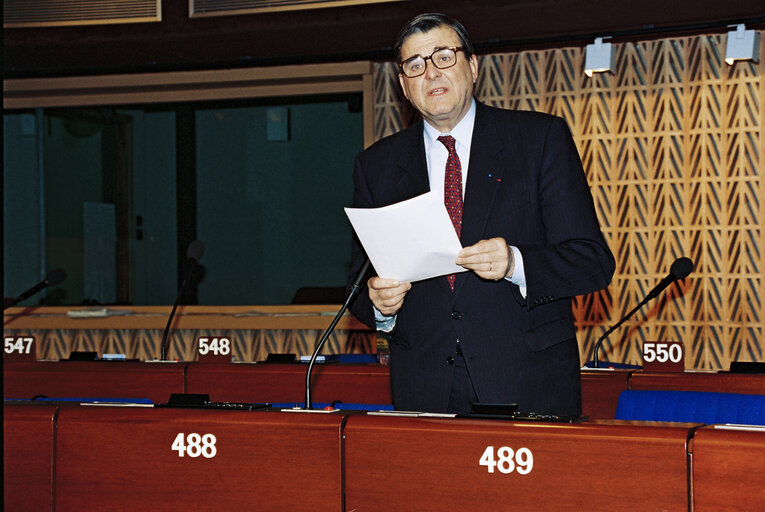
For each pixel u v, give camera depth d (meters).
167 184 7.37
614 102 6.15
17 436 1.86
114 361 3.89
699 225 5.97
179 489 1.75
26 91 7.19
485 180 1.89
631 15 5.53
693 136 5.99
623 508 1.44
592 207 1.88
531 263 1.73
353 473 1.63
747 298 5.87
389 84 6.61
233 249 7.26
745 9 5.41
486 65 6.40
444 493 1.56
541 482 1.50
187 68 6.66
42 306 7.33
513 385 1.79
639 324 6.06
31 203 7.51
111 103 7.29
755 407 2.11
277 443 1.69
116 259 7.41
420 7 5.51
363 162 2.09
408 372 1.90
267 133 7.20
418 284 1.90
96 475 1.81
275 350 6.74
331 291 7.02
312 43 6.16
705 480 1.38
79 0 5.98
